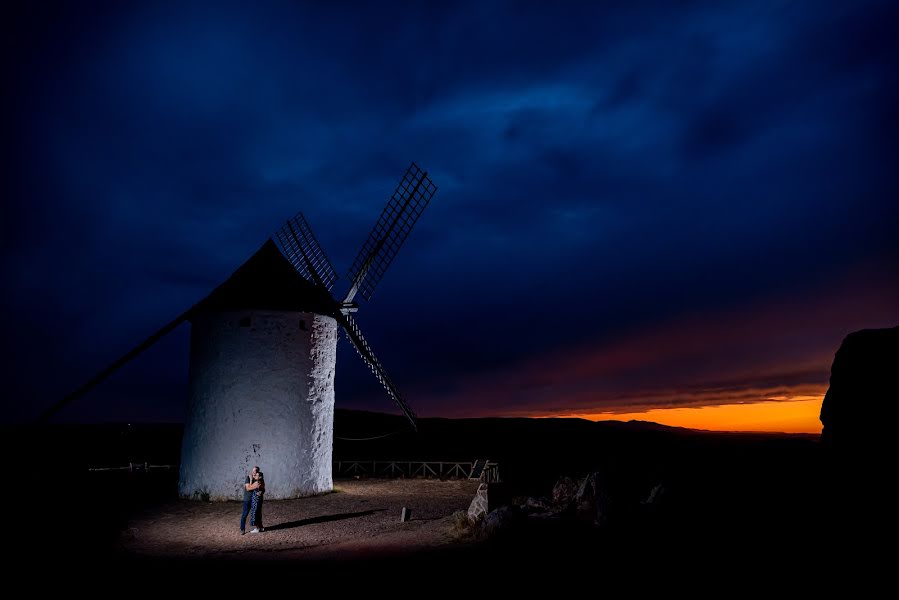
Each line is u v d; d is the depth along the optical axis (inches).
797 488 342.6
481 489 514.3
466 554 396.5
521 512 447.8
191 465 724.7
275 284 767.7
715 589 278.1
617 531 382.0
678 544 336.8
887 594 237.9
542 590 310.2
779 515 327.3
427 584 339.6
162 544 500.7
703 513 363.9
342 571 389.4
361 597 327.9
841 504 296.0
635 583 301.1
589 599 290.5
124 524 557.0
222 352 729.0
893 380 291.7
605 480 460.8
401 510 644.7
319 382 772.0
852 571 258.7
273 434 721.0
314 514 629.9
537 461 1112.2
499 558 373.7
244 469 709.3
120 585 367.9
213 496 703.7
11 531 455.5
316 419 762.2
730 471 406.9
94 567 410.3
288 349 743.1
